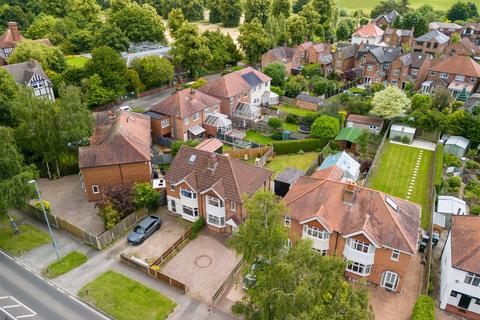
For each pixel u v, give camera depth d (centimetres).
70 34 12375
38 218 5038
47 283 3997
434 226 4762
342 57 10812
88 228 4844
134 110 7412
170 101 7050
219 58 11125
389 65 10119
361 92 9338
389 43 13062
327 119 6969
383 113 7325
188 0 17125
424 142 7256
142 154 5297
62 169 6078
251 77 8625
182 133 6938
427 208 5303
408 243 3678
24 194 4391
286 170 5797
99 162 5153
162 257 4341
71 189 5691
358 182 5891
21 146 5775
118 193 4850
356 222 3909
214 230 4875
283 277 2289
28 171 4538
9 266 4222
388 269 3862
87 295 3841
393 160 6606
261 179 4878
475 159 6575
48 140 5528
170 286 3997
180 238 4612
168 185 5019
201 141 6844
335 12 15525
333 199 4134
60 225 4828
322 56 11262
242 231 2792
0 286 3944
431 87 9481
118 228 4700
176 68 10531
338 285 2261
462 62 9419
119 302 3766
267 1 13850
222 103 7931
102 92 8169
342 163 5416
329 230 3897
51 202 5369
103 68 8325
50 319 3569
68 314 3628
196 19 17762
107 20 12538
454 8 16612
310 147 6906
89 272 4156
